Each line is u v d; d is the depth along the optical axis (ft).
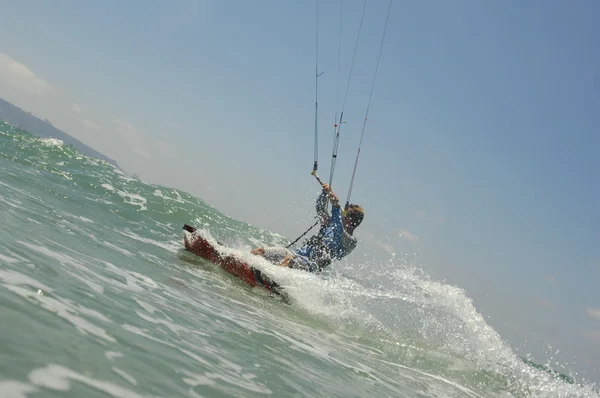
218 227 39.99
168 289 12.59
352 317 20.27
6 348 4.82
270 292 20.56
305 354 11.32
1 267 7.51
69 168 38.27
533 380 18.37
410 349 18.38
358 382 10.60
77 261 10.82
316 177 23.52
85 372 5.10
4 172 24.58
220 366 7.43
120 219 27.17
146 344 6.90
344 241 22.88
